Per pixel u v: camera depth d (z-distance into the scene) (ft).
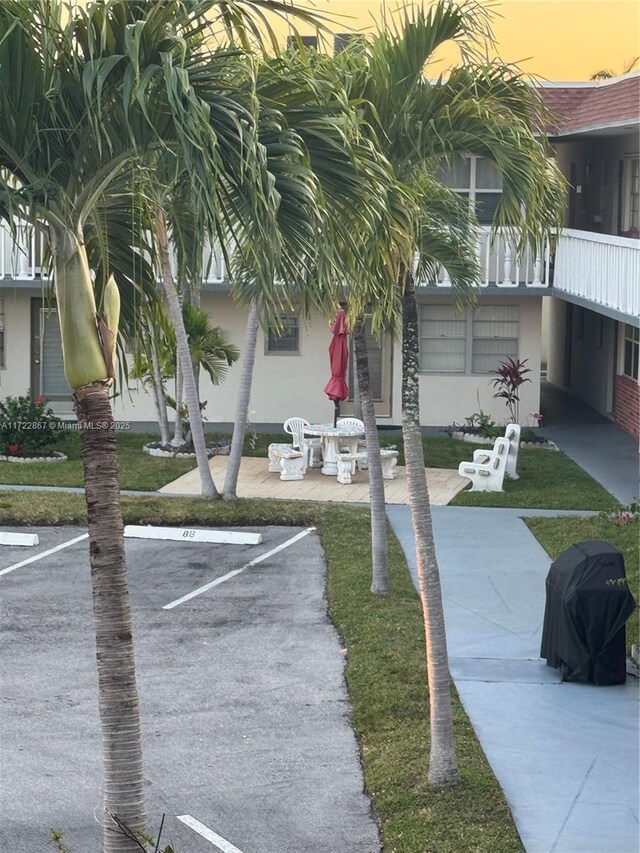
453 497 62.03
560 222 33.47
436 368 81.92
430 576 30.22
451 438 80.07
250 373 58.65
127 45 18.76
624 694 36.47
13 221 21.50
